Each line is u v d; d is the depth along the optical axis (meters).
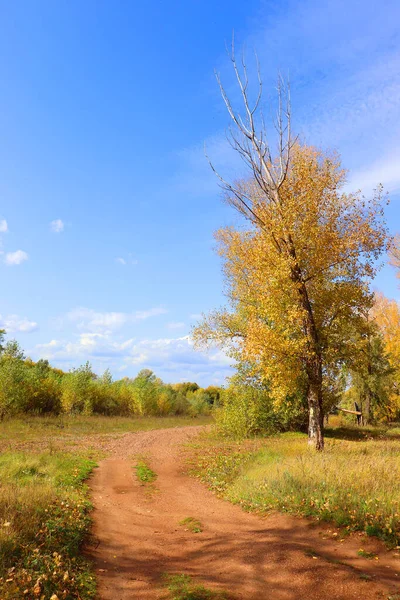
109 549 7.24
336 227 17.05
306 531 7.77
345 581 5.55
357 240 16.41
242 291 23.36
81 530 7.76
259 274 16.81
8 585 4.92
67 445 21.22
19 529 6.67
